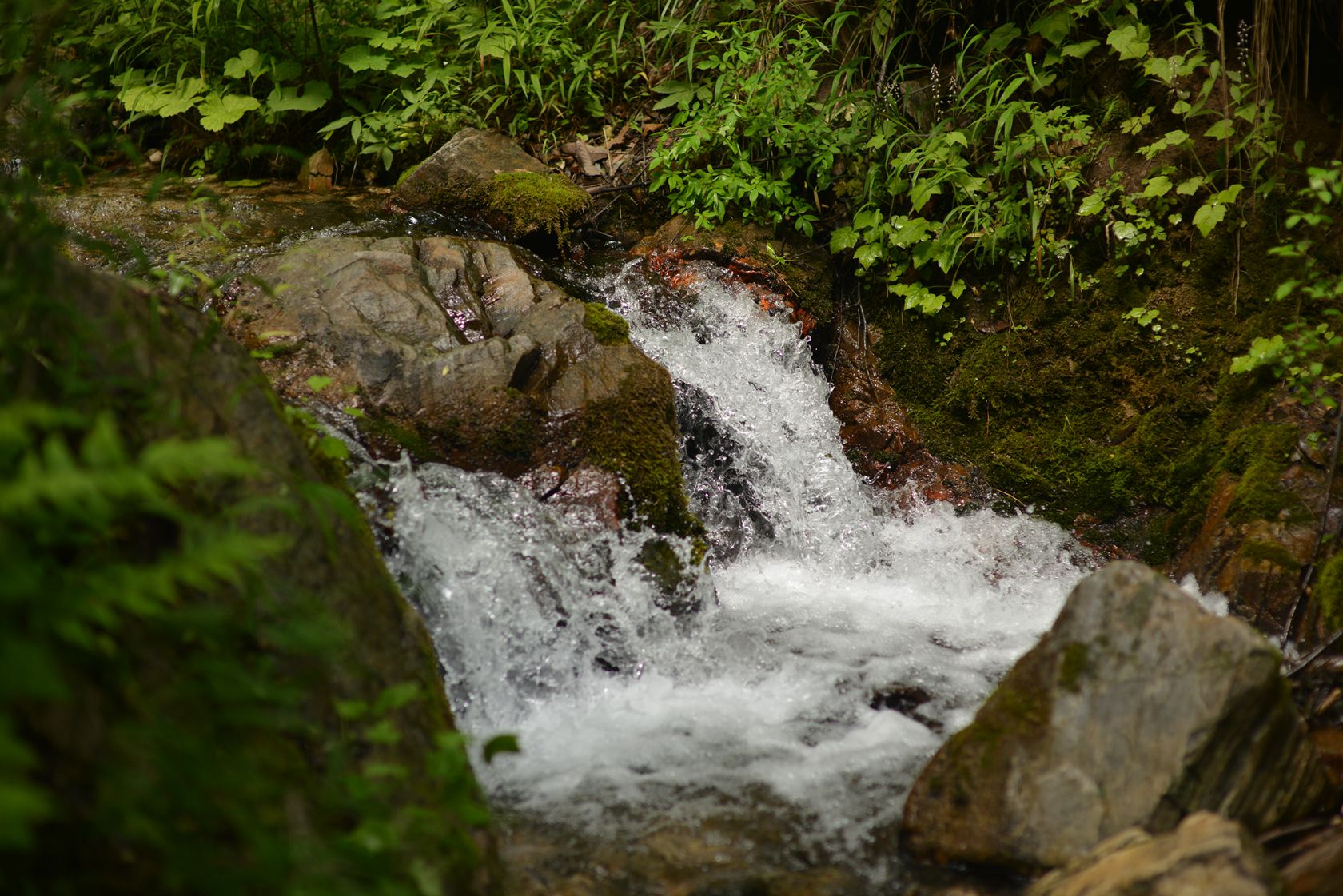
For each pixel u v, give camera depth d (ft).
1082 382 15.11
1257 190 13.67
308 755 6.77
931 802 8.51
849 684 11.20
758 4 18.22
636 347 13.23
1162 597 8.41
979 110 15.88
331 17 18.39
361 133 17.52
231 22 18.11
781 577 14.03
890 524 14.70
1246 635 7.99
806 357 15.74
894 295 16.15
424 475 11.44
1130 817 7.88
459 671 10.55
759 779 9.55
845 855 8.50
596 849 8.48
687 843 8.59
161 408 6.97
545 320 13.17
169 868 5.10
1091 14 16.03
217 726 6.03
